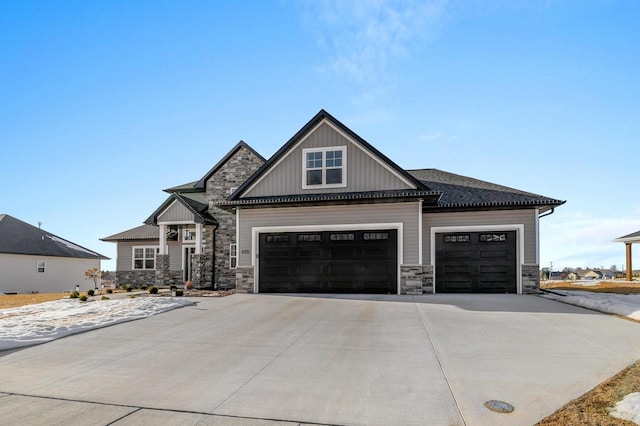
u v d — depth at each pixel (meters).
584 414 4.11
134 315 9.93
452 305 11.21
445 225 15.30
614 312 9.86
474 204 14.76
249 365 6.00
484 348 6.75
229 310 10.79
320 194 15.25
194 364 6.09
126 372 5.76
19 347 7.15
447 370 5.62
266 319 9.49
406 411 4.30
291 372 5.64
